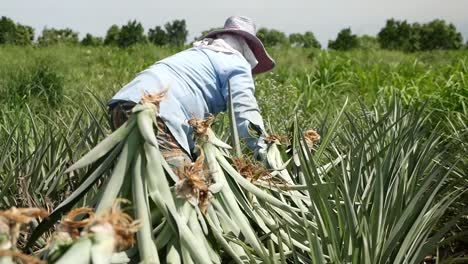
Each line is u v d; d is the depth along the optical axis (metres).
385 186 2.75
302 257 2.37
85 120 4.21
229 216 2.42
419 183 3.09
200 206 2.18
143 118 2.14
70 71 11.72
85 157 2.08
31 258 1.48
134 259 2.01
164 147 2.72
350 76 9.62
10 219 1.55
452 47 49.22
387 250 2.26
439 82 8.38
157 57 19.41
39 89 7.95
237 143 2.84
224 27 3.37
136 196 2.03
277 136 3.10
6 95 7.51
